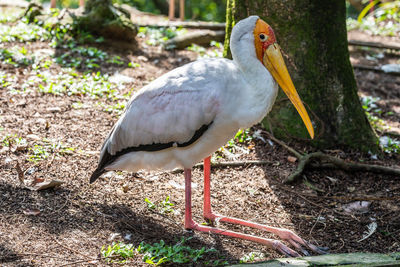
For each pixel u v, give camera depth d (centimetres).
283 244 447
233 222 477
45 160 544
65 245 421
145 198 507
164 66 846
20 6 1054
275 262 407
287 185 561
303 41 639
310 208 526
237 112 432
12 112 633
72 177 523
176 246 430
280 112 645
